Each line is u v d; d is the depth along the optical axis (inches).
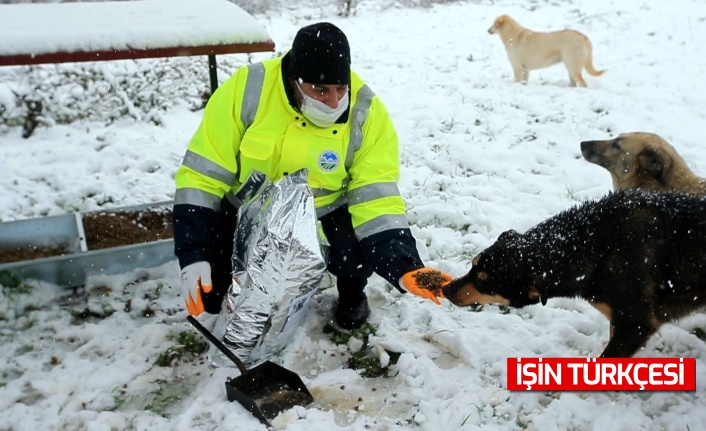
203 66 292.5
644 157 167.5
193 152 118.0
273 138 119.2
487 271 120.3
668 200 117.5
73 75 263.6
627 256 114.2
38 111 243.4
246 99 118.2
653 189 167.5
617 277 114.9
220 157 118.0
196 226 114.8
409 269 116.6
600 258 116.3
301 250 110.0
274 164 122.3
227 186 120.7
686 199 116.8
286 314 116.1
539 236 121.6
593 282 117.5
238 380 114.1
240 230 117.9
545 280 118.3
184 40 151.3
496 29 322.3
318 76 109.7
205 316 139.0
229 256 127.5
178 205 116.3
